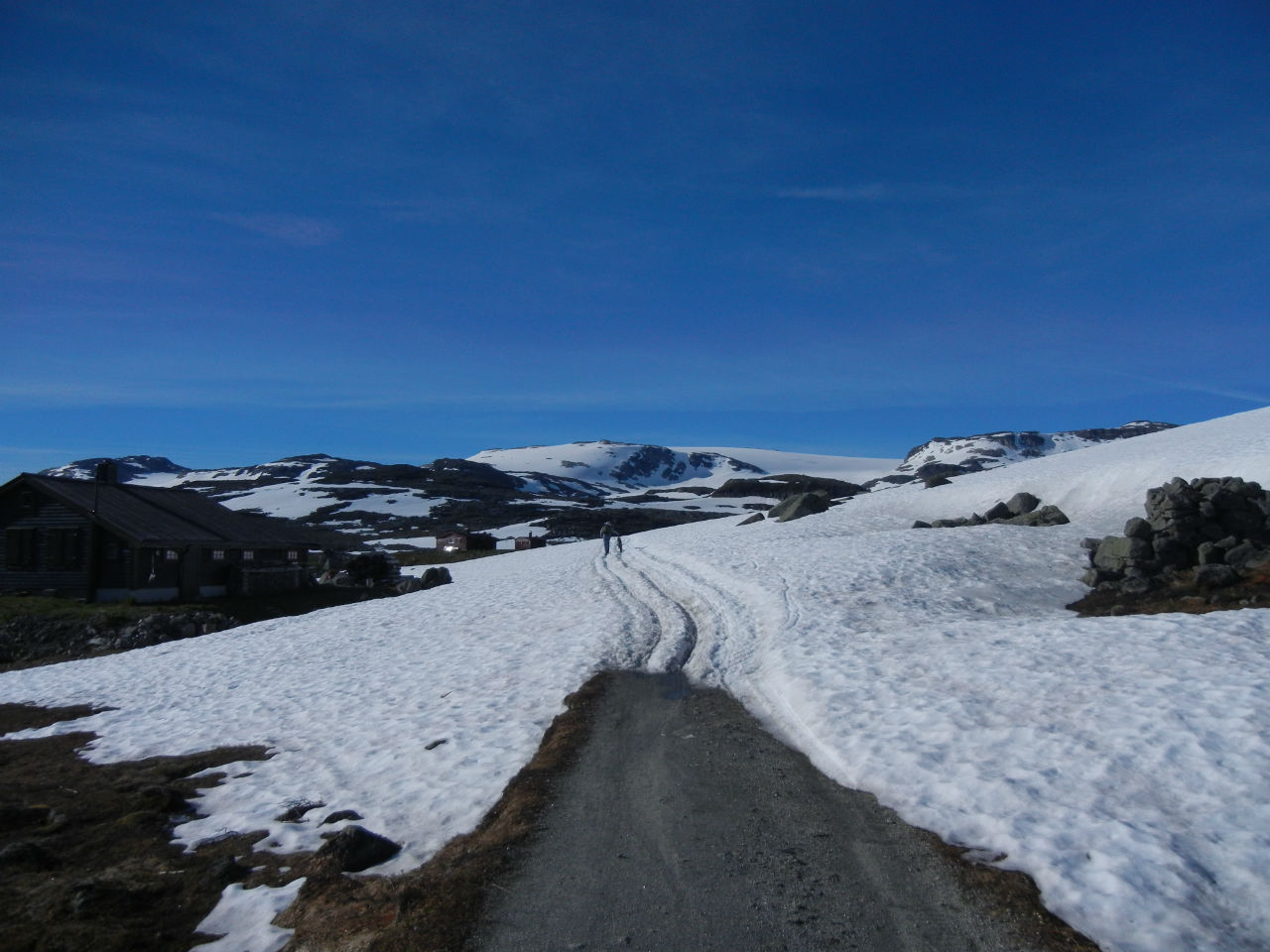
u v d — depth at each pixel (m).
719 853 7.55
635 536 68.12
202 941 6.95
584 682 15.48
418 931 6.31
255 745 13.91
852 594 22.38
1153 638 13.98
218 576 38.78
